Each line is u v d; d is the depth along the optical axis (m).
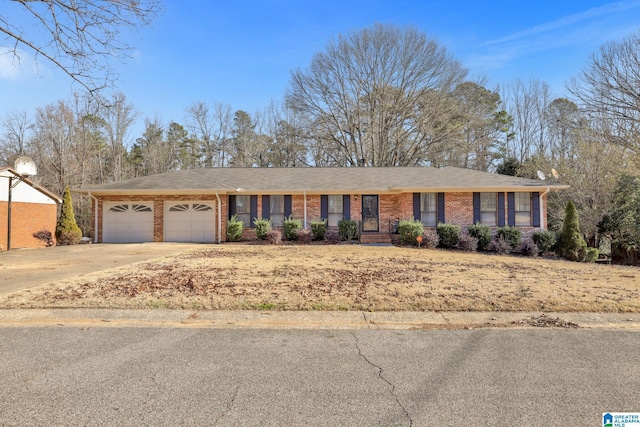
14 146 32.41
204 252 14.41
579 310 6.23
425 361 4.19
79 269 10.12
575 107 26.83
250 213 20.33
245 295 6.89
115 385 3.56
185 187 19.36
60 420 2.93
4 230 18.92
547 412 3.06
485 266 11.21
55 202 21.88
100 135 35.31
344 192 20.03
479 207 19.33
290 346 4.68
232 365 4.07
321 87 37.66
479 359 4.24
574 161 23.78
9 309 6.23
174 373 3.85
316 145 42.16
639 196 18.08
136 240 19.92
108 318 5.89
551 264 12.45
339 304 6.38
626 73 21.20
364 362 4.16
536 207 19.27
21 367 3.99
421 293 7.06
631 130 21.22
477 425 2.87
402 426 2.86
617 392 3.42
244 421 2.93
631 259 18.73
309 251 14.83
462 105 38.28
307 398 3.31
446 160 38.28
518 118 37.66
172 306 6.34
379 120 37.19
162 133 43.69
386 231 20.16
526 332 5.26
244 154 43.12
